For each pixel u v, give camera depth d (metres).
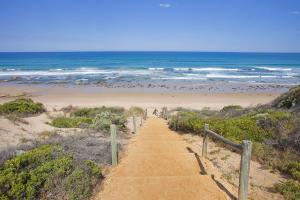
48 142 7.60
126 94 38.41
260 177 6.06
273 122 9.14
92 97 35.91
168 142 9.66
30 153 5.45
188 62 104.44
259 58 139.50
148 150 8.43
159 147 8.85
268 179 5.95
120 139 10.53
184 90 42.16
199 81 51.28
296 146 7.46
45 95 36.72
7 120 11.70
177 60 116.75
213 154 7.80
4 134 9.56
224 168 6.55
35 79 51.81
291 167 6.34
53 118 15.09
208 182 5.48
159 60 115.62
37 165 5.23
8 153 5.90
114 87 44.19
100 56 149.00
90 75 58.72
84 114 19.91
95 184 5.41
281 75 60.50
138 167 6.63
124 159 7.29
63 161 5.40
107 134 11.15
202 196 4.91
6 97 34.56
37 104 17.45
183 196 4.92
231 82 50.22
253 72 67.12
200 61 111.38
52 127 12.19
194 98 36.09
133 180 5.62
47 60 109.69
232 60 119.69
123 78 54.50
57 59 117.50
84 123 13.37
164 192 5.08
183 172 6.29
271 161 6.89
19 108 15.60
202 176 5.76
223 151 8.09
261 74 62.59
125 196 4.99
